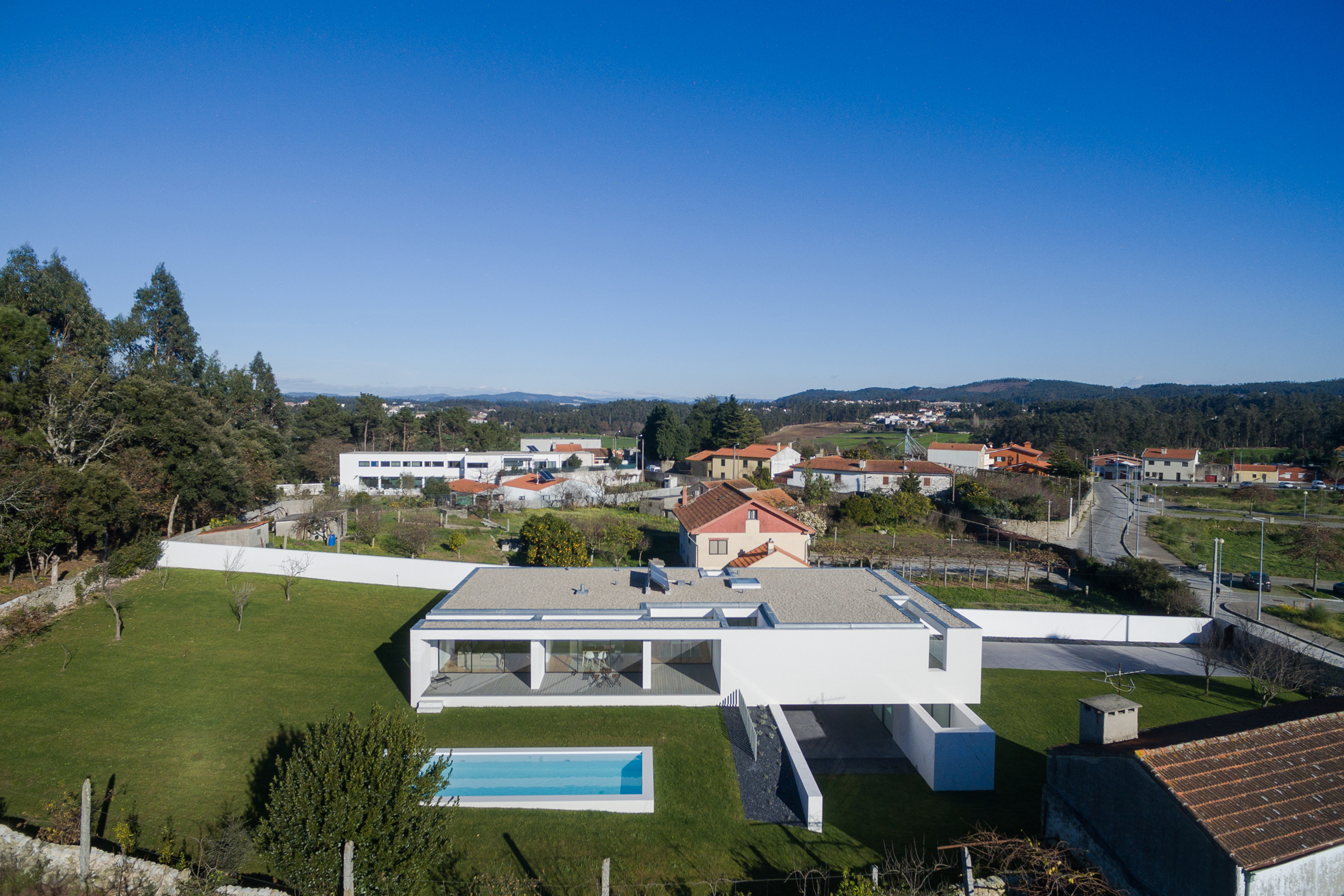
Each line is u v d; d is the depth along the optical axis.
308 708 20.36
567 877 13.72
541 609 21.81
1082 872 12.20
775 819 16.05
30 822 14.34
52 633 23.67
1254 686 24.50
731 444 97.38
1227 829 9.85
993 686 25.48
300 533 41.44
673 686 21.05
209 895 11.55
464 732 18.91
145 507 31.67
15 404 29.16
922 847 15.27
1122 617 31.23
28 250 43.91
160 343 60.84
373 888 10.96
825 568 27.45
